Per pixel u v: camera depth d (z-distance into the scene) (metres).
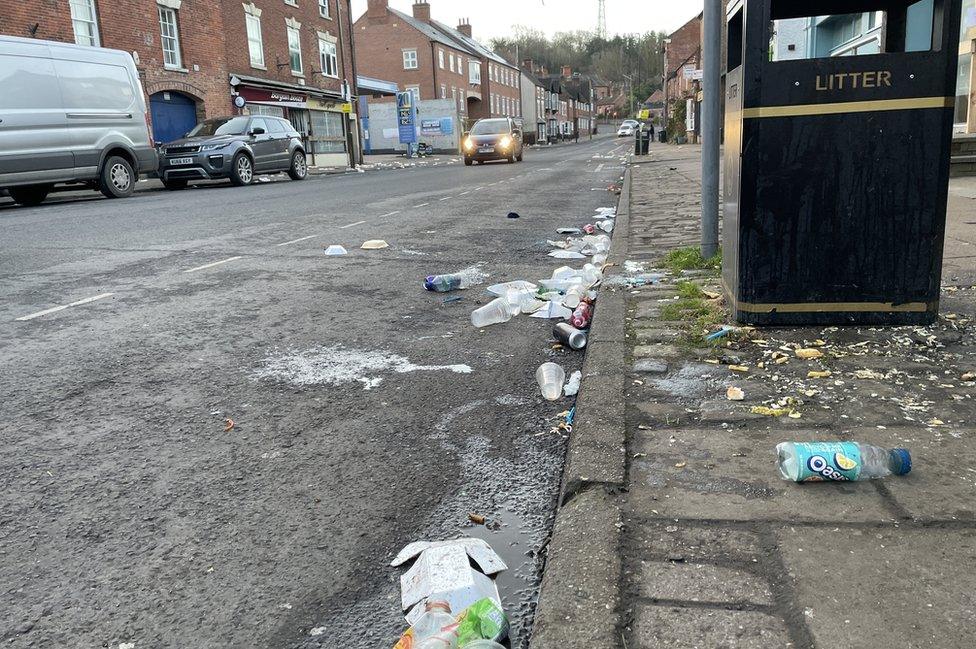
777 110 3.43
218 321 4.64
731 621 1.56
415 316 4.72
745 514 1.98
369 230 8.82
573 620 1.59
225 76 25.31
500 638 1.61
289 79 30.33
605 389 2.95
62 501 2.42
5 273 6.22
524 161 31.66
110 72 15.04
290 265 6.52
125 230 8.95
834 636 1.49
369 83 49.28
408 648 1.56
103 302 5.16
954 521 1.90
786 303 3.61
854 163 3.43
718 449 2.38
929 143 3.39
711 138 5.53
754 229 3.56
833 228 3.51
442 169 27.16
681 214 9.29
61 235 8.55
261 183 19.84
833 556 1.77
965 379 2.89
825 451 2.12
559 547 1.89
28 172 13.38
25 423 3.06
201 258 6.89
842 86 3.37
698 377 3.05
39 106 13.55
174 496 2.44
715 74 5.44
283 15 29.70
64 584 1.98
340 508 2.34
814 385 2.90
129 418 3.10
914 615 1.54
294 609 1.86
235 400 3.29
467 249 7.36
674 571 1.75
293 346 4.09
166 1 22.23
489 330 4.37
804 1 3.77
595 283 5.15
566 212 10.71
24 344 4.17
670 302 4.38
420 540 2.15
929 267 3.50
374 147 54.38
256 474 2.58
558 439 2.81
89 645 1.74
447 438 2.86
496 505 2.35
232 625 1.80
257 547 2.13
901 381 2.90
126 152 15.38
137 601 1.90
